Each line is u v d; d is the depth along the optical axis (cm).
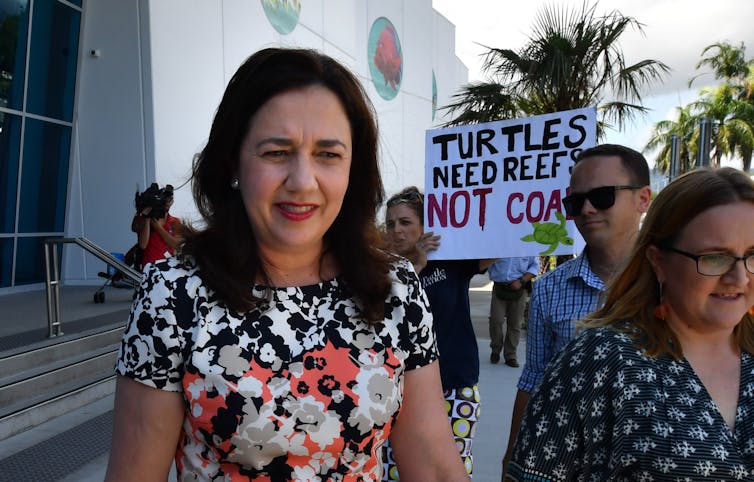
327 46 1415
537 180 242
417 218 266
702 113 2717
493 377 561
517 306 598
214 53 995
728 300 117
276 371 101
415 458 119
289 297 108
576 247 236
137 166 893
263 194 102
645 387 118
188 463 102
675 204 120
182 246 108
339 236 116
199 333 99
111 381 479
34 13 851
